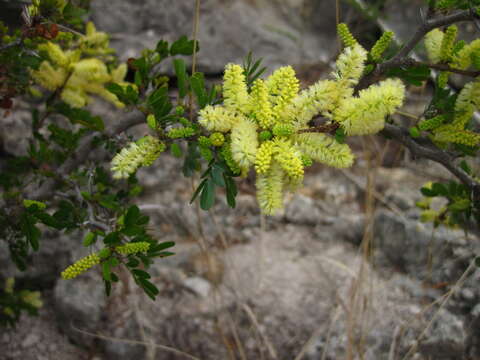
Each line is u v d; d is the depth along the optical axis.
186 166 0.34
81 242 0.56
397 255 0.57
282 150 0.23
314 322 0.52
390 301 0.52
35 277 0.54
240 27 0.79
